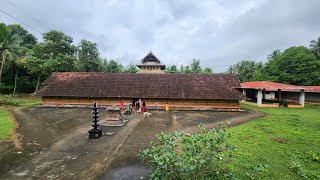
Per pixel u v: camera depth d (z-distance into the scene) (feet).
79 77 79.46
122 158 24.49
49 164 22.58
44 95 69.77
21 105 71.87
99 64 133.90
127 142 30.73
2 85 105.40
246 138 31.94
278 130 37.86
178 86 73.36
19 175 19.95
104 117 51.57
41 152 26.16
